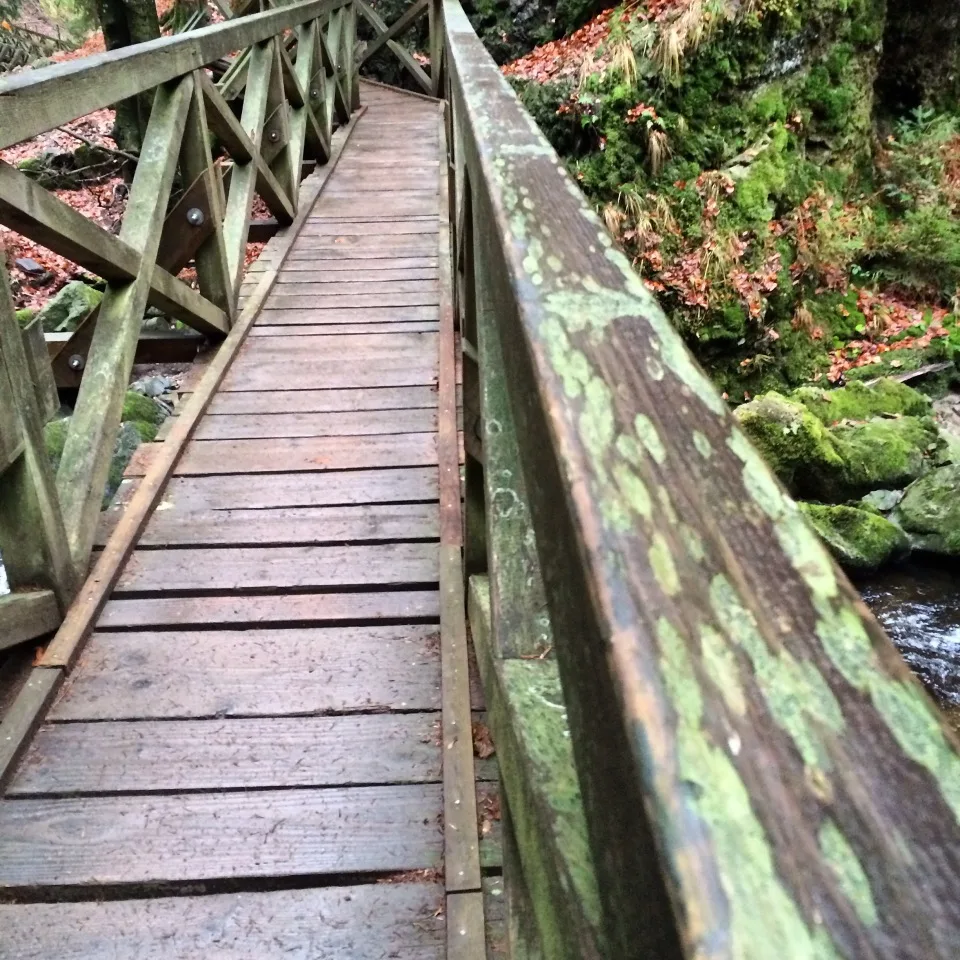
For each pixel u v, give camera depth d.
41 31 18.56
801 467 4.88
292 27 4.67
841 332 6.89
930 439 5.35
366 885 1.38
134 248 2.36
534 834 0.67
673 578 0.39
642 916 0.36
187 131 3.02
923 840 0.31
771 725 0.34
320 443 2.68
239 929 1.31
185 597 2.03
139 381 4.07
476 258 1.15
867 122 7.49
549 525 0.54
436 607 1.98
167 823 1.47
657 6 6.59
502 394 1.08
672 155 6.43
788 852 0.31
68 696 1.74
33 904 1.36
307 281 4.04
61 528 1.91
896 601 4.10
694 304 6.30
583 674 0.45
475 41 2.21
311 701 1.72
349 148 6.49
